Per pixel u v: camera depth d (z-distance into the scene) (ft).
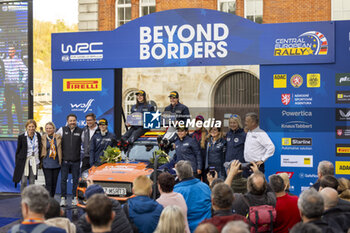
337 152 27.35
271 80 28.35
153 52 30.09
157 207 13.02
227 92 52.90
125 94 56.13
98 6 64.18
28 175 29.09
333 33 27.25
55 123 32.22
